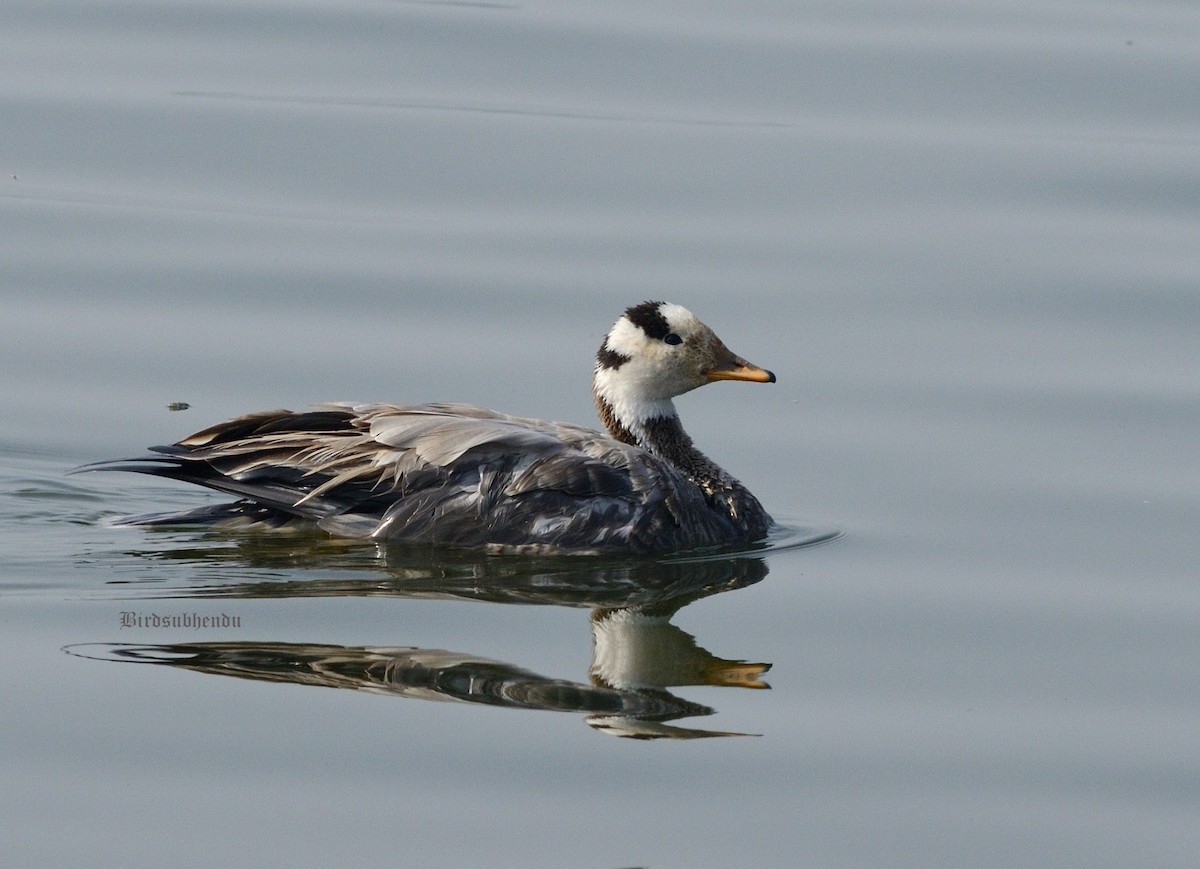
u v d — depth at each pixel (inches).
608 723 487.2
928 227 916.0
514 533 614.5
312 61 1083.3
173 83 1045.8
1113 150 988.6
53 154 964.0
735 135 1004.6
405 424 618.2
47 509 652.7
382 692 496.7
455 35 1117.7
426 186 948.6
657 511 625.9
